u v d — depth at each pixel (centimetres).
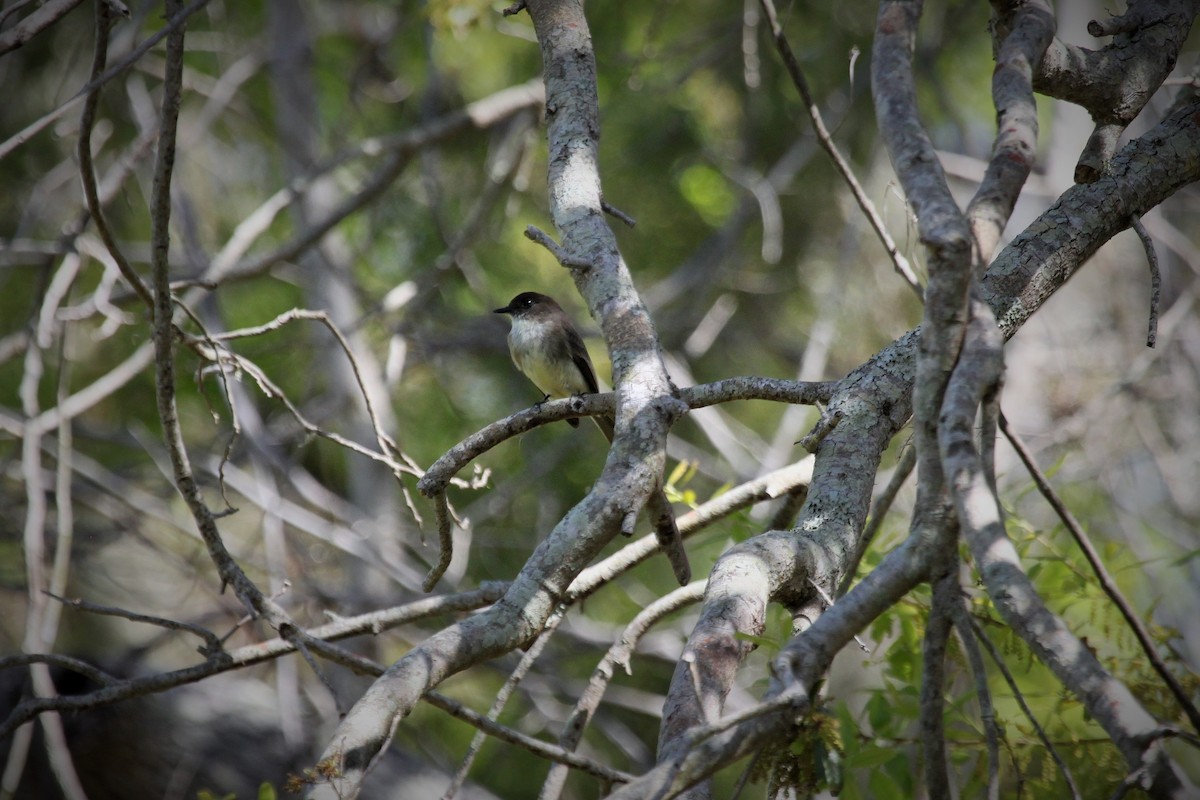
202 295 1492
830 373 1616
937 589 409
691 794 430
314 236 1325
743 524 789
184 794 1096
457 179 1767
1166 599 974
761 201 1420
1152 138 624
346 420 1603
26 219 1328
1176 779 329
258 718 1216
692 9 1650
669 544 550
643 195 1758
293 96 1709
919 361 417
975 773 718
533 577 489
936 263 404
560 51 699
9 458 1343
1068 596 757
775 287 1714
